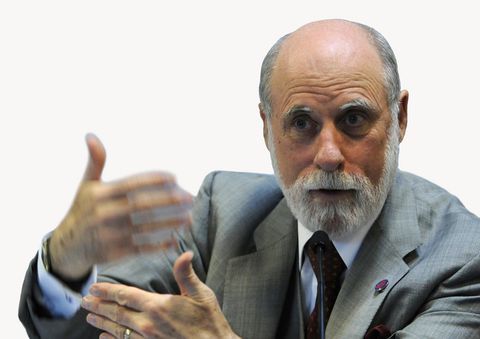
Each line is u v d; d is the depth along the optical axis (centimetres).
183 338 303
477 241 332
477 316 318
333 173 321
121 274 366
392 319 325
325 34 334
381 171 330
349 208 327
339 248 340
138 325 307
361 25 344
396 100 338
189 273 301
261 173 401
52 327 339
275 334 348
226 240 367
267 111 346
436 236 340
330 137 321
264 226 366
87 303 321
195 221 383
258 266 357
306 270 352
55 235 312
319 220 329
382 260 334
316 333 338
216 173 403
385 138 330
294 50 333
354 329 322
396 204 349
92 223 290
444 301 321
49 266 323
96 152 288
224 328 304
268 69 344
